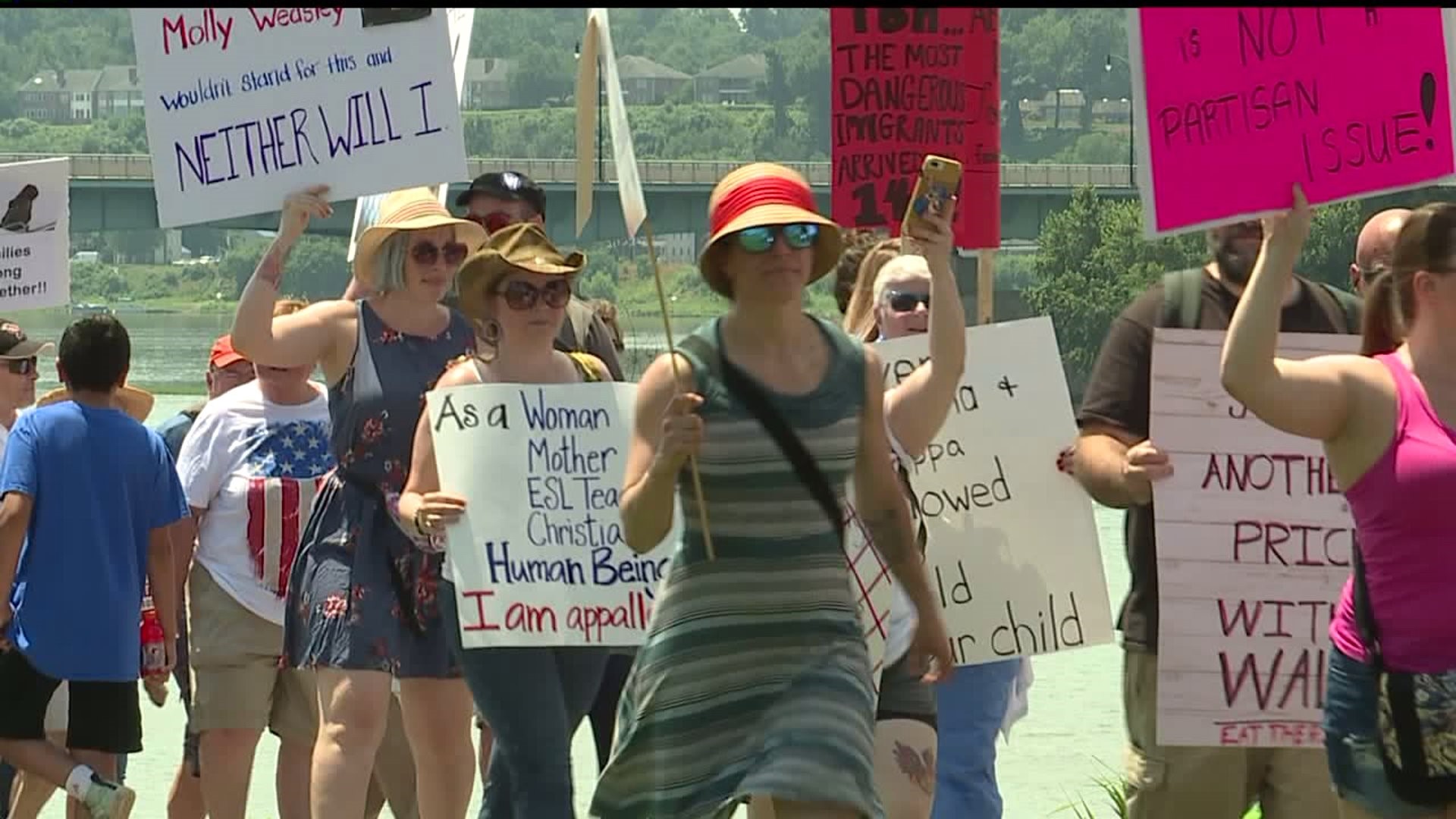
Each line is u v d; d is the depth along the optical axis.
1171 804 25.70
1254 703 25.05
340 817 27.69
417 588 28.02
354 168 29.44
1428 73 23.67
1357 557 21.14
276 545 33.22
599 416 26.72
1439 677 20.64
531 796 26.00
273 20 29.52
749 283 21.75
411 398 28.14
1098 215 176.25
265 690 33.19
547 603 26.36
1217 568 25.05
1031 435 27.17
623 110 21.39
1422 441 20.62
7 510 31.83
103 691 32.28
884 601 24.58
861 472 22.73
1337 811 25.42
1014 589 27.11
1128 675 25.83
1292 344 25.05
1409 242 20.80
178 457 35.66
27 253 40.62
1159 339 24.95
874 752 23.20
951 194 24.59
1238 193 23.72
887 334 26.83
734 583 21.83
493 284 26.92
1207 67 23.69
